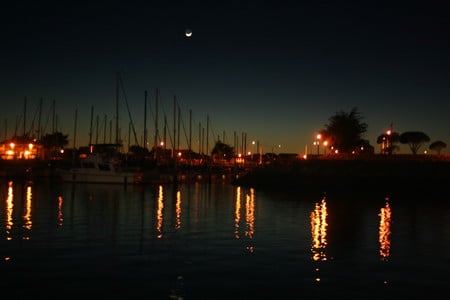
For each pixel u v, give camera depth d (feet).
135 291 55.01
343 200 188.34
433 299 53.57
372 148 416.87
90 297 52.70
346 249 81.46
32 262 68.33
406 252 79.61
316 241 88.94
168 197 199.72
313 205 165.48
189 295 53.78
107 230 100.01
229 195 215.92
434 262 72.08
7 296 52.70
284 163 328.49
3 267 65.16
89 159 295.07
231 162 514.27
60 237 90.02
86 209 143.54
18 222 110.42
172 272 63.62
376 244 86.79
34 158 374.22
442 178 235.81
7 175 331.57
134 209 146.20
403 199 195.00
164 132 344.49
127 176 285.84
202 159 430.20
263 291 55.57
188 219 121.39
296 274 63.36
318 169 279.08
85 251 76.84
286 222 116.47
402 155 311.27
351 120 366.02
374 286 58.29
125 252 76.48
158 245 83.10
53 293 53.93
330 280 60.70
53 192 217.15
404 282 60.34
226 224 111.96
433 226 111.75
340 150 372.17
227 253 76.69
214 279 60.39
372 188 234.38
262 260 71.67
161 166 348.79
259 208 153.38
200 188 276.41
